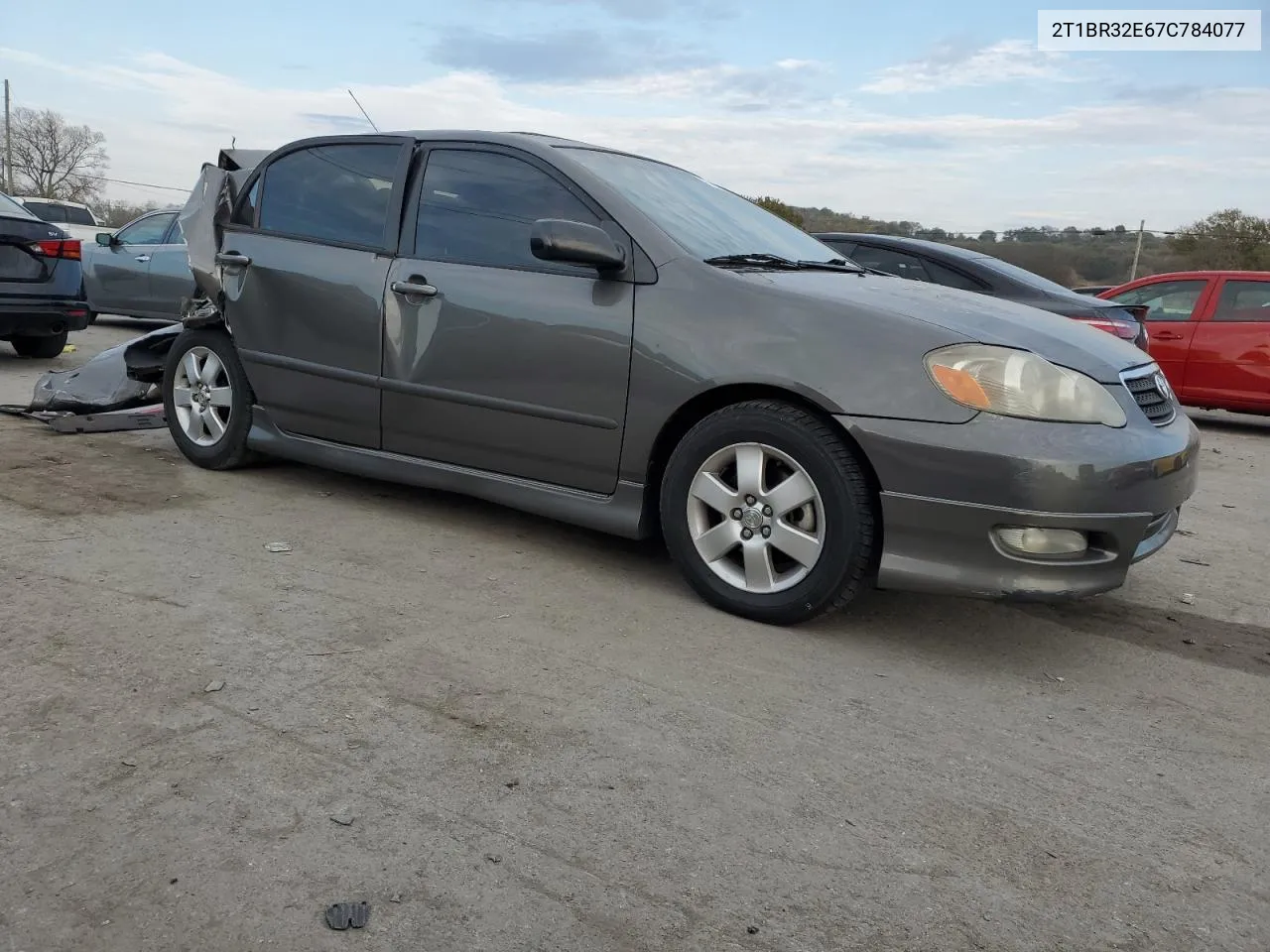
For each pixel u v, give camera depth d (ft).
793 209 43.75
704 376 11.08
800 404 10.76
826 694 9.56
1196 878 7.04
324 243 14.40
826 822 7.39
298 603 10.83
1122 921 6.51
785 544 10.82
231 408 15.72
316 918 6.02
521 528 14.24
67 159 211.41
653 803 7.46
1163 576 14.32
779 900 6.47
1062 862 7.13
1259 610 13.03
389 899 6.22
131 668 9.00
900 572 10.30
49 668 8.90
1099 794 8.10
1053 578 10.00
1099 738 9.12
